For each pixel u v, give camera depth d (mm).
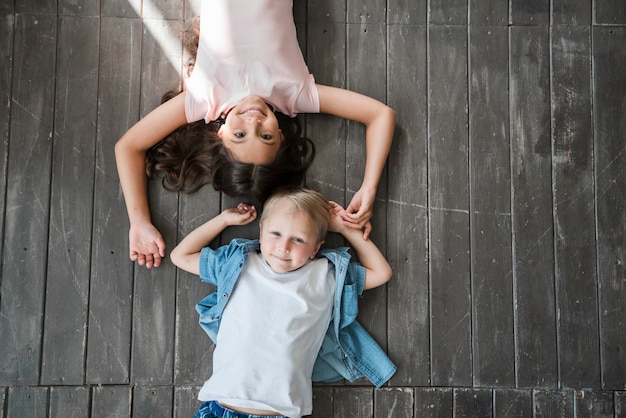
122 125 1735
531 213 1772
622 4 1804
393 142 1768
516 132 1787
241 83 1623
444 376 1725
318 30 1778
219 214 1726
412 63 1786
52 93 1729
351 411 1699
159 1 1766
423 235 1752
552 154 1788
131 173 1661
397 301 1736
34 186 1710
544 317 1752
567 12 1805
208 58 1633
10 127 1714
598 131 1801
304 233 1528
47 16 1740
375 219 1749
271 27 1632
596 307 1761
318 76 1768
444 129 1778
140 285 1707
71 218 1711
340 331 1686
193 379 1691
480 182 1771
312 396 1691
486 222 1765
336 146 1755
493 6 1802
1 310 1681
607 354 1751
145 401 1680
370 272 1654
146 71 1750
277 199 1562
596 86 1803
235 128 1547
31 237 1700
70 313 1692
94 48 1744
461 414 1715
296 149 1724
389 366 1688
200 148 1699
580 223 1777
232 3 1637
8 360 1671
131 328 1697
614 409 1736
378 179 1674
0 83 1719
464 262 1753
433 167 1770
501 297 1750
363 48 1782
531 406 1727
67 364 1680
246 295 1564
